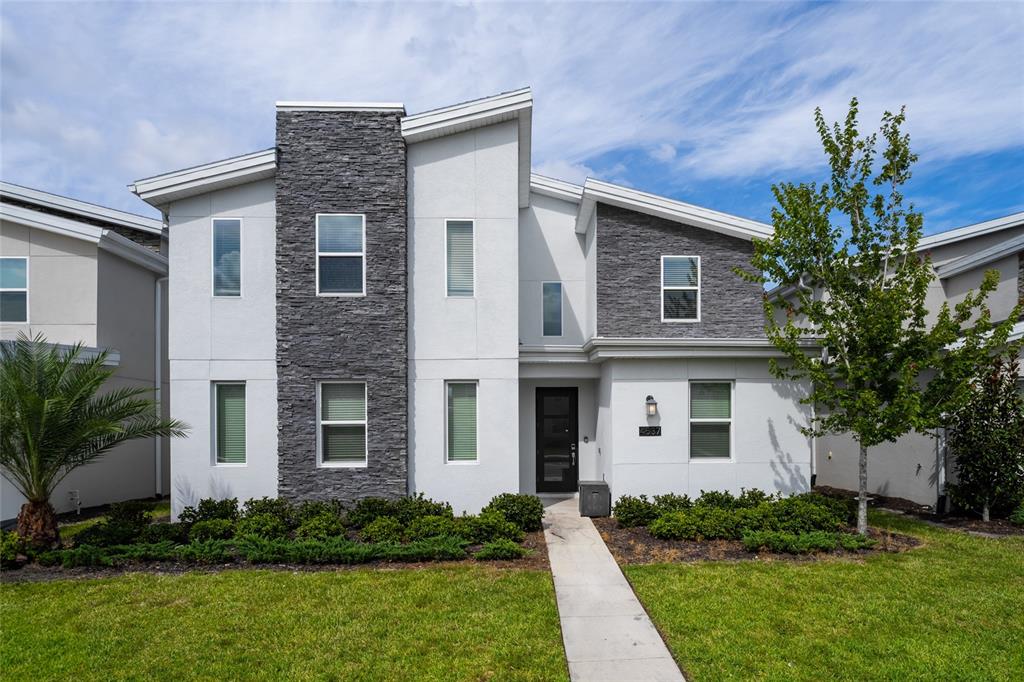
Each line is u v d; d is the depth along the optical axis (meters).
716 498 11.39
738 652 5.95
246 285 11.59
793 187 10.19
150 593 7.52
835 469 15.88
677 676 5.62
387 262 11.39
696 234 12.43
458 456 11.73
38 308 13.49
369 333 11.34
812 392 11.93
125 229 15.99
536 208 14.78
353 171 11.40
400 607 7.07
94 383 9.66
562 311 14.67
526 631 6.45
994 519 11.45
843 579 7.84
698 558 8.86
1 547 8.45
